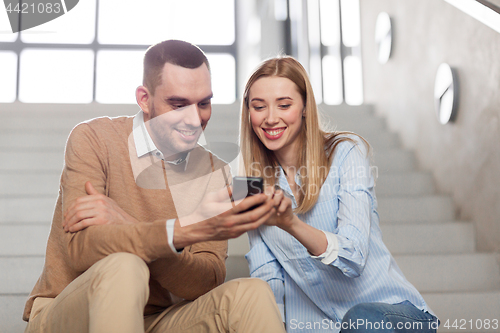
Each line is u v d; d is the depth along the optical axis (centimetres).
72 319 87
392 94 328
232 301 93
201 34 596
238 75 586
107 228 90
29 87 519
